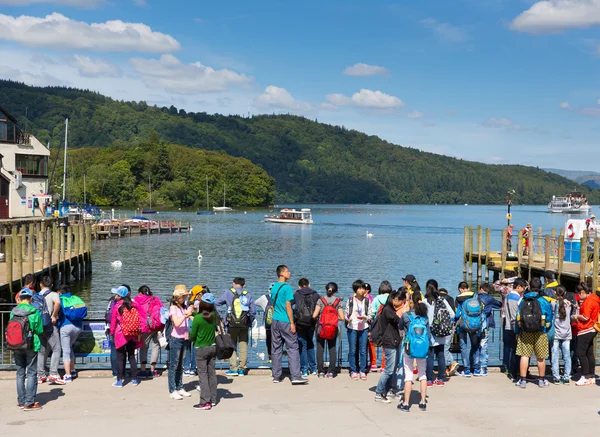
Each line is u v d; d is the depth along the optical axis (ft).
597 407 37.42
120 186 630.74
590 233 123.95
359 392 40.57
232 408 36.73
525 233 127.13
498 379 44.27
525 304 41.11
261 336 73.00
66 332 41.65
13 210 191.01
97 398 38.42
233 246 240.53
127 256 195.72
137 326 40.47
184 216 517.14
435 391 40.96
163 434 32.04
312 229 368.07
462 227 404.57
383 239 289.94
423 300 41.29
